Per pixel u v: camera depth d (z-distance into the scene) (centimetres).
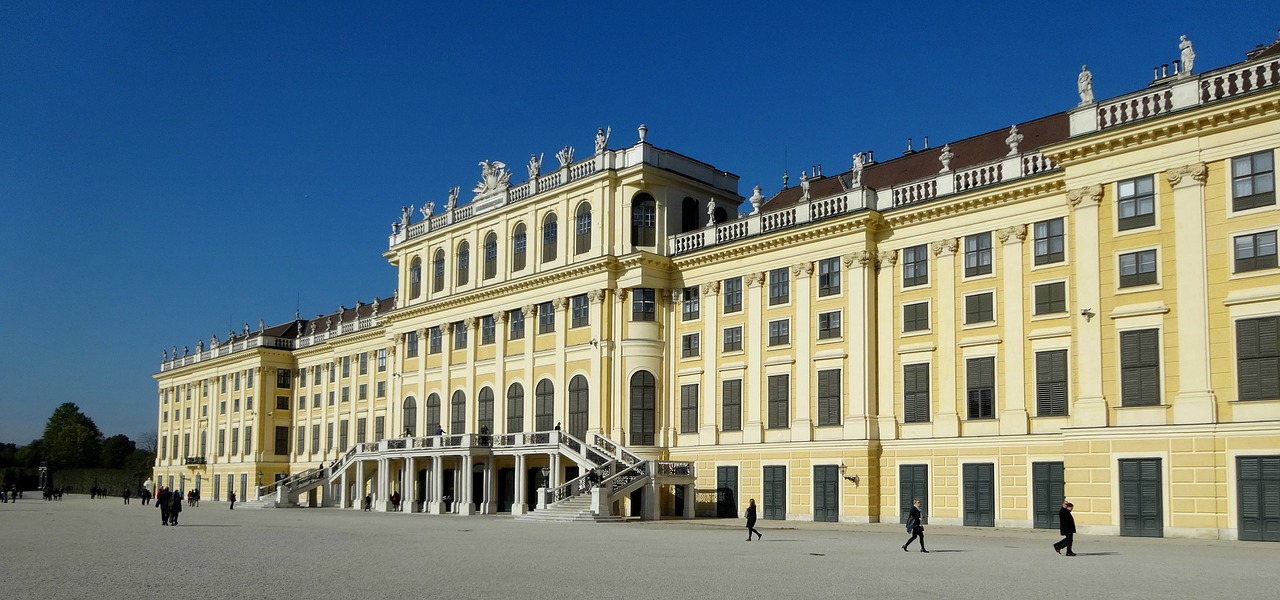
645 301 5956
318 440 9750
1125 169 3922
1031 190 4450
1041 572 2436
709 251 5722
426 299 7325
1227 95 3681
